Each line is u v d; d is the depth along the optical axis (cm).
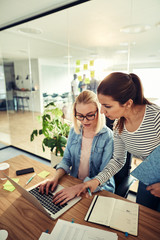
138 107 87
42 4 203
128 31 229
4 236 65
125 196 101
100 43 255
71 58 288
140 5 184
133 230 69
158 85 187
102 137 119
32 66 339
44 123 184
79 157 126
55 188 100
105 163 116
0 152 332
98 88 81
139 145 93
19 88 369
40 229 71
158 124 84
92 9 200
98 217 76
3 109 664
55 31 268
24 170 122
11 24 268
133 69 216
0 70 378
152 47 228
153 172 81
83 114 110
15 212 82
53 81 302
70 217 77
